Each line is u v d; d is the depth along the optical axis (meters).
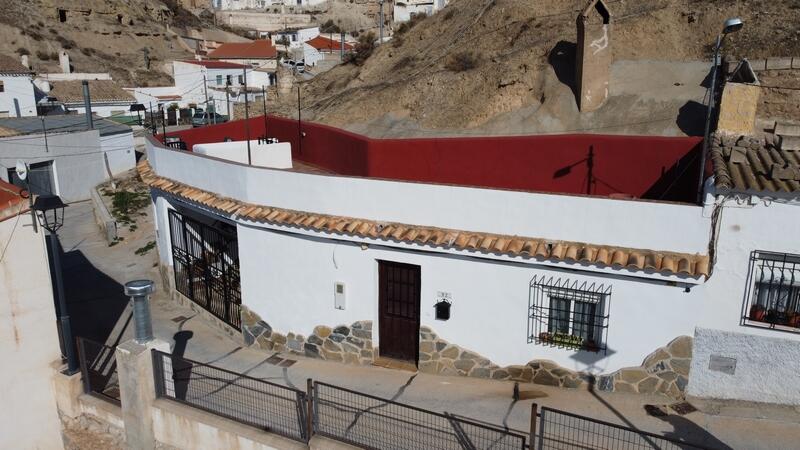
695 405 9.07
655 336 9.14
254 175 11.28
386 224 10.27
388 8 104.88
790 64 21.06
